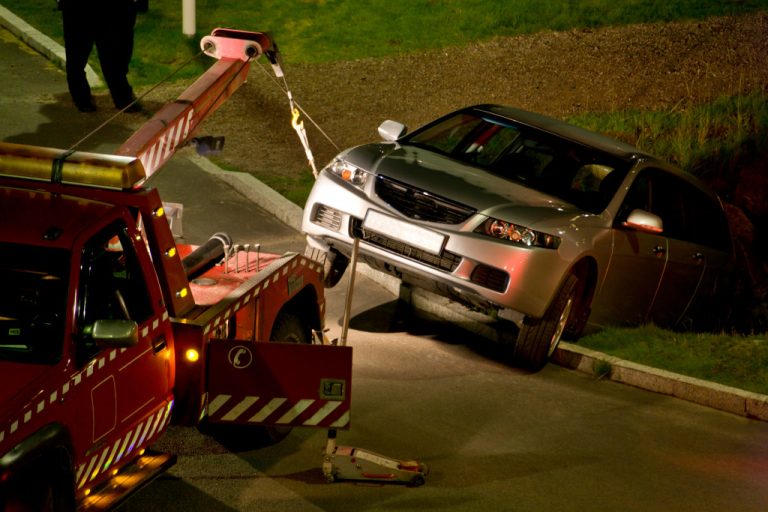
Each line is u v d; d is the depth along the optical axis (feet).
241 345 42.70
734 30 137.90
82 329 36.35
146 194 40.16
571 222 61.05
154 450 45.68
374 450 49.52
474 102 114.62
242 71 56.75
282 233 79.66
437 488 46.57
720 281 77.92
